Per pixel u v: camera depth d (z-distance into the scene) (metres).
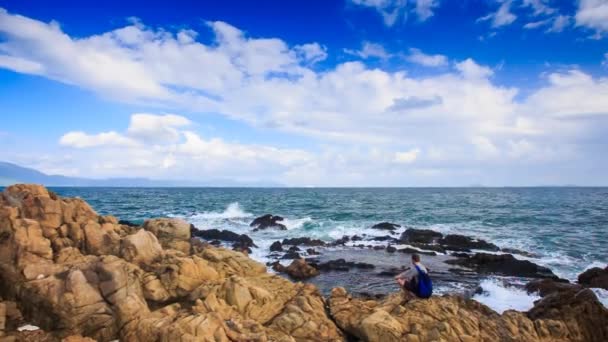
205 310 12.33
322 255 30.09
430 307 12.68
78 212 17.44
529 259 28.98
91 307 11.50
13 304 11.96
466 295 19.69
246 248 30.67
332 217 54.59
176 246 18.64
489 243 33.56
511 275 24.05
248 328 11.75
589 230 42.12
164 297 13.46
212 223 48.84
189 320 10.89
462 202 88.50
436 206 75.06
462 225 47.16
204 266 14.77
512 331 12.25
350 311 13.04
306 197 110.38
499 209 67.56
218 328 10.83
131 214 56.19
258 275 15.91
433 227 45.31
